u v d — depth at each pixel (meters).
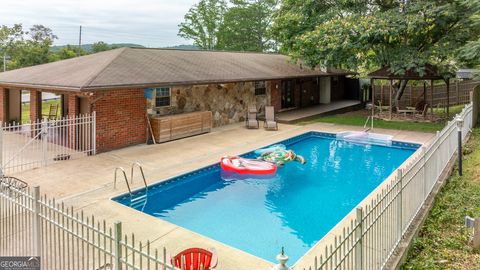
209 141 15.75
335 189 10.92
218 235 7.85
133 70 15.10
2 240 6.10
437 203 8.32
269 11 50.25
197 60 20.11
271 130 18.38
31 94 15.62
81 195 9.13
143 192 9.89
